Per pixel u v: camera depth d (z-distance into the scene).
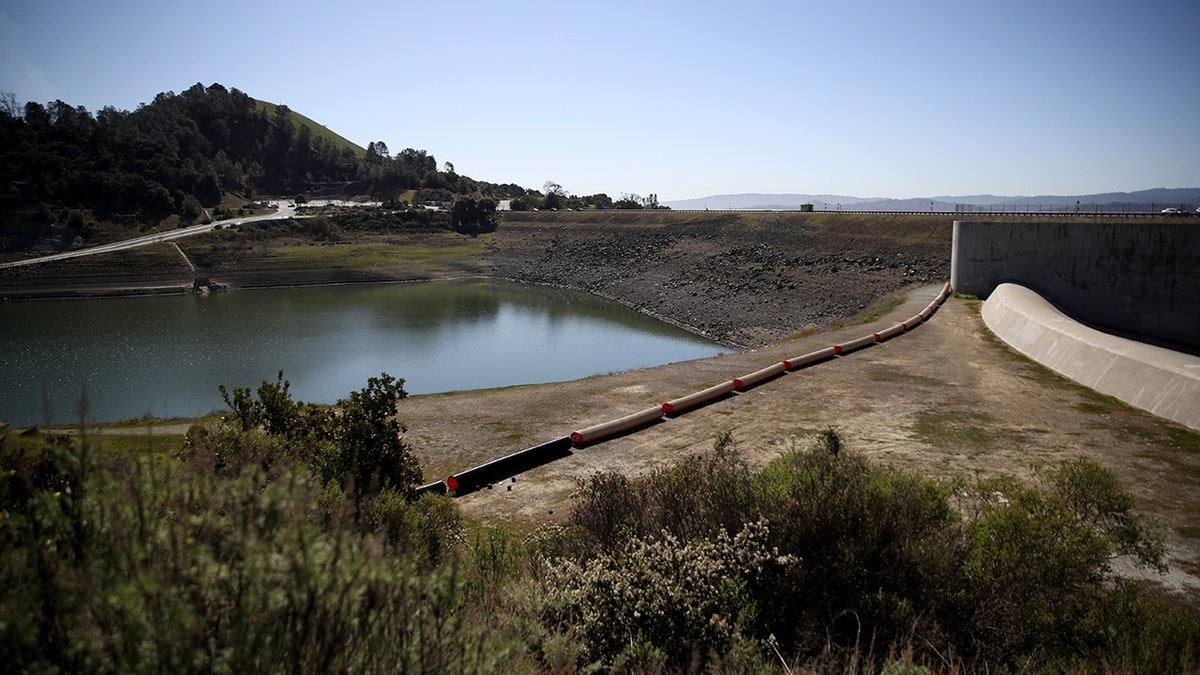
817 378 23.09
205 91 196.12
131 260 91.75
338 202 167.25
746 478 9.30
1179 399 18.09
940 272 55.03
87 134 131.00
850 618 6.42
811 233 77.88
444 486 13.78
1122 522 9.50
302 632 2.90
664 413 18.95
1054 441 16.34
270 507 3.31
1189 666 6.14
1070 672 5.90
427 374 42.81
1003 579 7.16
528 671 4.48
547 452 15.83
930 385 21.97
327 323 61.41
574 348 51.19
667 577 6.33
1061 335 25.00
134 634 2.63
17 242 96.62
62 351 48.56
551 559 7.85
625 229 107.25
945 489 9.70
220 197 136.75
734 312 59.66
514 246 113.50
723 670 5.23
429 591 3.71
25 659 2.60
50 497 3.25
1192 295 34.34
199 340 52.94
